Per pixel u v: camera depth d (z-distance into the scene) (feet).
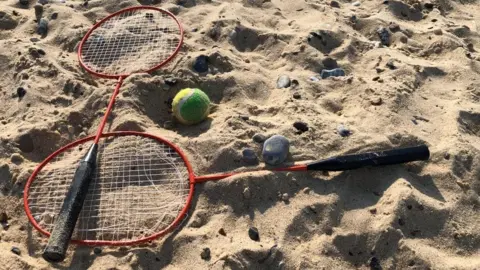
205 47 3.24
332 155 2.52
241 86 2.94
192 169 2.45
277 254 2.14
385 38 3.46
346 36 3.36
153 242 2.20
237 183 2.35
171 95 2.92
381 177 2.44
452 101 2.89
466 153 2.53
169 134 2.64
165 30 3.35
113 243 2.14
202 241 2.18
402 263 2.14
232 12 3.54
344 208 2.32
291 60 3.19
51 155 2.50
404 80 2.99
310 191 2.36
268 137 2.57
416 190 2.36
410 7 3.79
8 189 2.43
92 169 2.35
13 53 3.19
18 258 2.11
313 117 2.71
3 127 2.75
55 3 3.67
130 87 2.84
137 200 2.35
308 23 3.50
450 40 3.37
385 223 2.22
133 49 3.20
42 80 2.98
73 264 2.12
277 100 2.87
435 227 2.26
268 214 2.29
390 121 2.69
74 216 2.15
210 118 2.75
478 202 2.37
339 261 2.15
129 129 2.67
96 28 3.35
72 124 2.74
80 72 3.07
